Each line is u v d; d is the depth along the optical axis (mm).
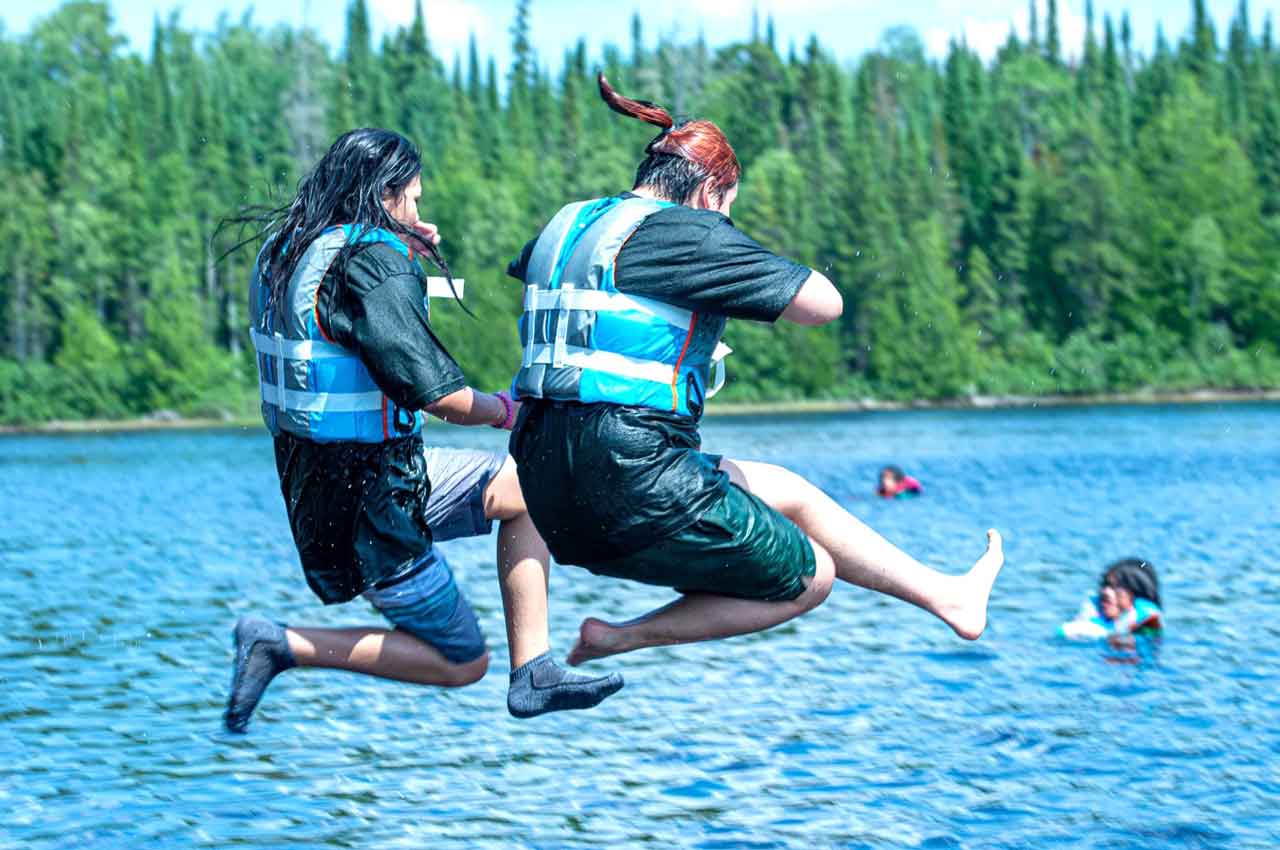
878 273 123625
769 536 4855
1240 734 12070
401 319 4984
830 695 13727
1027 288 132000
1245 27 170875
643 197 4918
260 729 12938
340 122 147875
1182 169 134250
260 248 5285
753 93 155625
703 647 16188
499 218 125688
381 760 11883
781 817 10180
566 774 11375
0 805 10758
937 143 145250
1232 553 24312
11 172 134250
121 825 10273
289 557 26766
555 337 4797
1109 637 16266
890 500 36031
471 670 5500
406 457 5211
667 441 4777
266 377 5234
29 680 15234
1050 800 10414
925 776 11070
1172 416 88062
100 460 67125
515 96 165000
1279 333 127500
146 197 130625
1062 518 30781
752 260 4742
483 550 27438
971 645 16031
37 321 124562
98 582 23297
